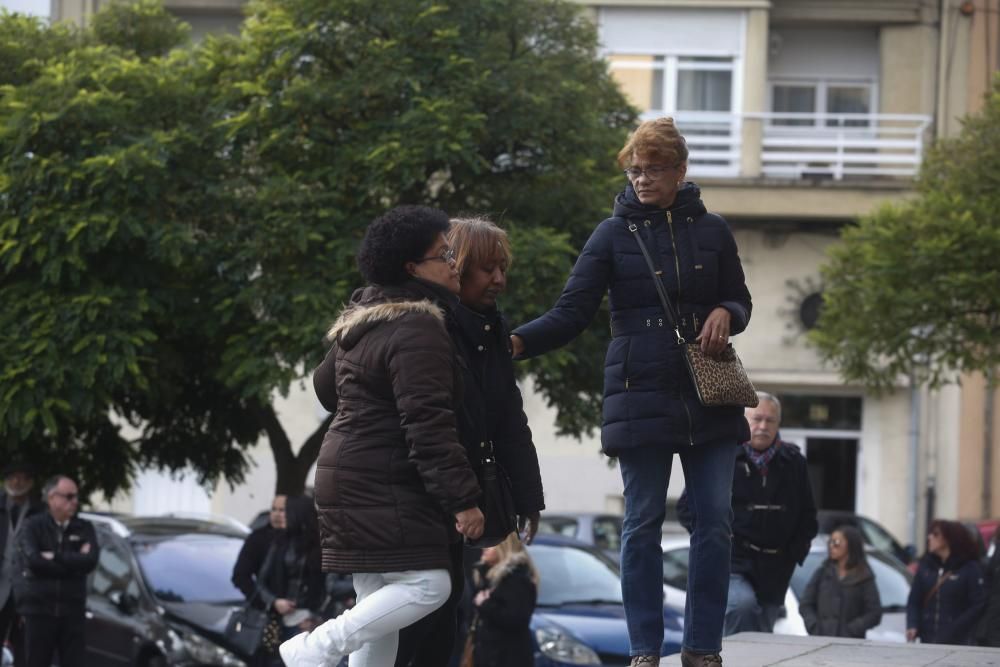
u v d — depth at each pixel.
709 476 6.27
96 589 14.98
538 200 16.45
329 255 15.54
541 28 17.19
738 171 28.22
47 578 12.96
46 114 15.31
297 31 15.93
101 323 15.22
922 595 12.83
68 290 15.49
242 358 15.66
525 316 15.35
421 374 5.29
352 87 15.70
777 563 10.27
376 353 5.37
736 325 6.26
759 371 28.42
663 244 6.27
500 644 11.31
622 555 6.35
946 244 17.11
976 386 28.08
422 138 15.48
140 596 14.52
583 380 17.00
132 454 19.05
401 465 5.36
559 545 15.61
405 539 5.31
